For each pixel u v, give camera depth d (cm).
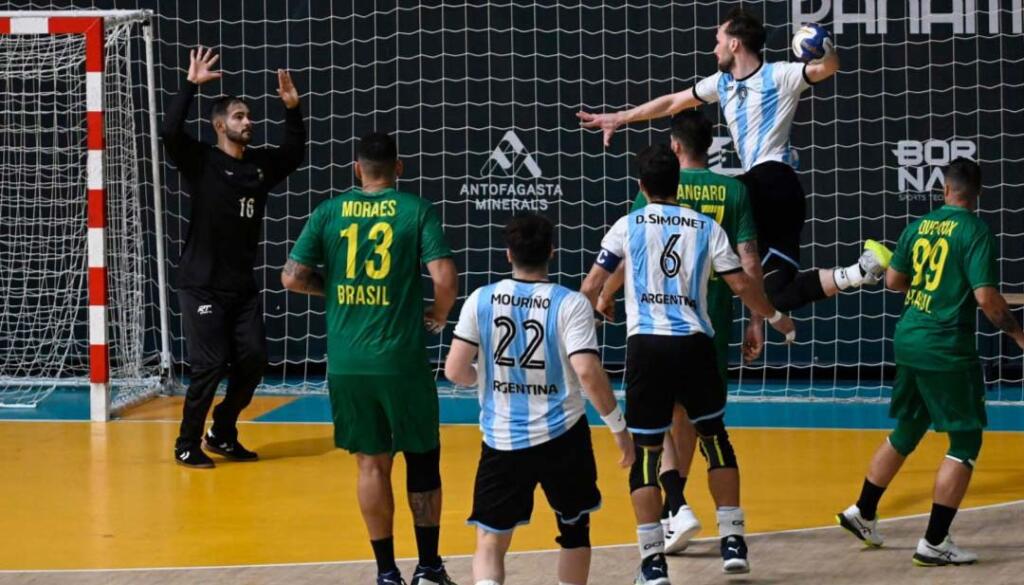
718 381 2472
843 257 4819
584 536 2147
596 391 2059
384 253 2350
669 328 2427
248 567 2600
